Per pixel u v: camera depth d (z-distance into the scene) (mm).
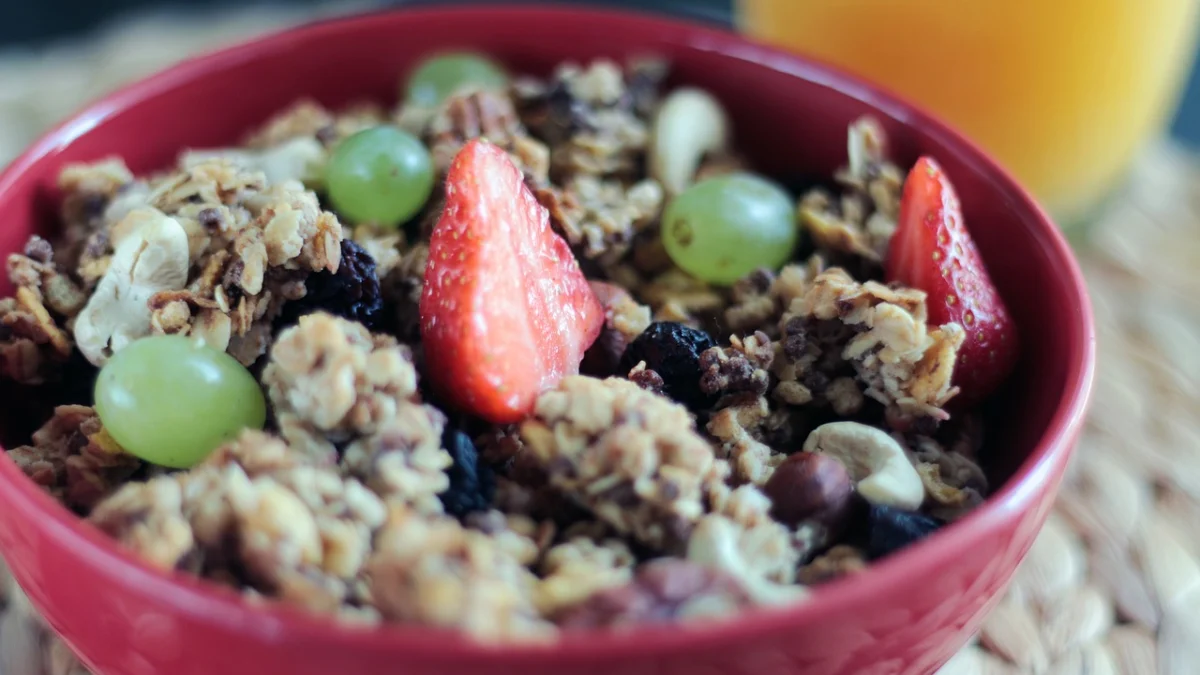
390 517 215
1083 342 237
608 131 279
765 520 224
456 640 193
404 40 299
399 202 258
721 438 240
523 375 235
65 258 259
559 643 193
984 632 262
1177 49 320
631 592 206
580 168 274
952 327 242
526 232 242
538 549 221
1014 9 299
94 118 274
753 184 268
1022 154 320
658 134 281
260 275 237
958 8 302
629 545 223
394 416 221
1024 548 225
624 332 253
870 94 280
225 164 256
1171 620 266
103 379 230
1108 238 337
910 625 210
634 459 218
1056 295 249
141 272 241
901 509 233
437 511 220
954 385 253
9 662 256
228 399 228
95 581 205
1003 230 261
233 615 197
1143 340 312
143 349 229
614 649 194
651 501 219
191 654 203
